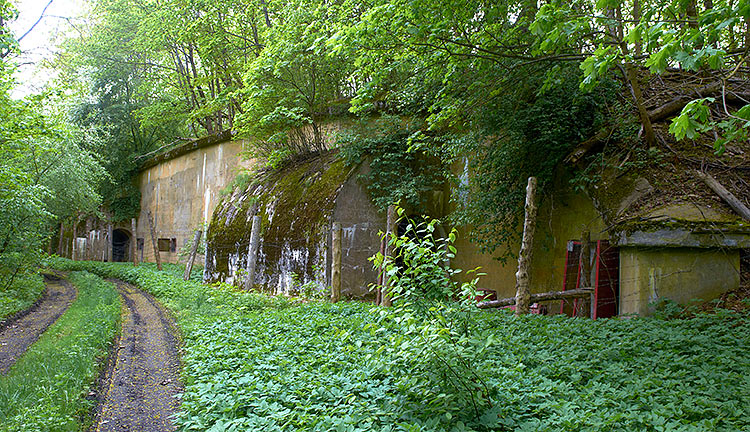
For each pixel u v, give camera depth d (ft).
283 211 50.75
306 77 53.11
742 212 29.19
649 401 14.30
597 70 16.20
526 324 24.63
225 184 72.28
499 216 38.50
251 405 16.26
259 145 60.54
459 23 28.35
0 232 44.93
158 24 75.10
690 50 13.44
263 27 66.69
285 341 24.13
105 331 29.19
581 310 31.04
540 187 36.86
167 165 89.56
